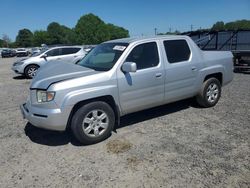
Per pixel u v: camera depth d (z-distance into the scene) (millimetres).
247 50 11695
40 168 3963
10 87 10695
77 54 14219
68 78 4484
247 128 5199
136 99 5062
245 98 7402
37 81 4594
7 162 4176
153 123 5613
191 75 5883
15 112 6793
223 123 5496
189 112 6258
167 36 5648
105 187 3445
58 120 4301
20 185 3559
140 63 5098
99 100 4719
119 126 5488
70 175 3744
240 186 3373
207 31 13344
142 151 4359
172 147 4469
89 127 4590
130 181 3551
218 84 6570
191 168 3805
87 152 4406
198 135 4930
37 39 111062
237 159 4023
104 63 5051
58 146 4680
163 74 5348
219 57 6527
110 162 4051
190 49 5918
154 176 3641
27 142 4891
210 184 3426
